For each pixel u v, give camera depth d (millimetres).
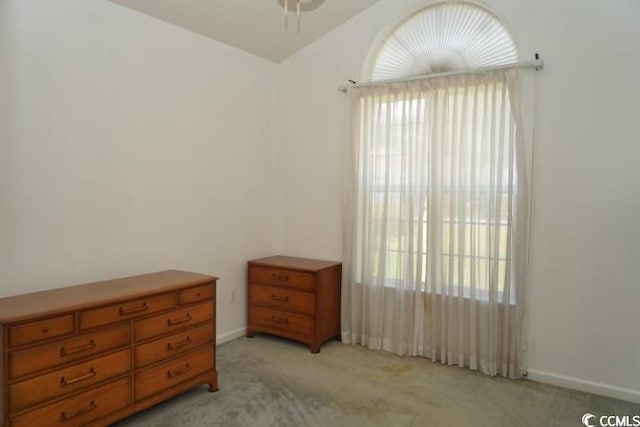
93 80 2654
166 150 3111
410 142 3314
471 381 2920
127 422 2344
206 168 3428
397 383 2875
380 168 3490
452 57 3242
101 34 2689
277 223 4141
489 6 3074
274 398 2648
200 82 3354
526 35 2926
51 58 2451
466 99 3076
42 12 2404
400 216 3375
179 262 3234
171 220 3166
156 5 2887
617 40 2646
